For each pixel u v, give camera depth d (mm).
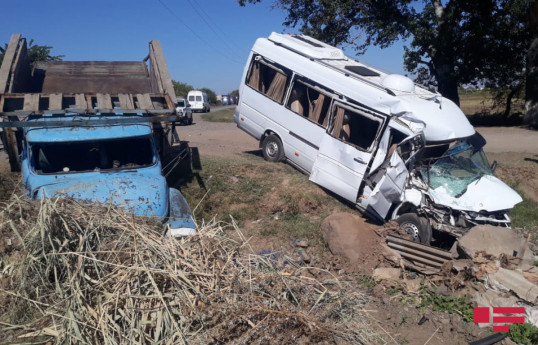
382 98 9391
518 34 25391
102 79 11344
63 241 4809
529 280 6418
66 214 5074
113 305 4320
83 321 4191
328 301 5102
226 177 10680
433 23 25734
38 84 10797
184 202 6961
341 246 7504
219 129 24125
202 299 4496
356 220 8008
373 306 6016
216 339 4238
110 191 6301
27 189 6520
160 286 4547
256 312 4406
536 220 10289
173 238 5148
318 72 10742
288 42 11750
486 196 8227
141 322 4215
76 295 4293
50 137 6812
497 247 7168
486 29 24875
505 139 20562
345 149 9781
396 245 7500
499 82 29031
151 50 11438
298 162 11328
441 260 7082
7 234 5074
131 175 6820
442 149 9562
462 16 26094
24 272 4625
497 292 6234
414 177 8648
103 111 7496
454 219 8188
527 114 25984
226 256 5148
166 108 8672
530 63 25094
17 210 5336
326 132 10234
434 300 6102
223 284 4730
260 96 12164
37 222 4828
